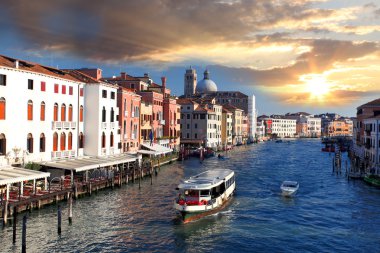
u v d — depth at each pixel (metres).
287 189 43.62
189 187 33.75
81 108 49.84
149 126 73.31
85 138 50.72
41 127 41.28
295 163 81.44
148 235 29.00
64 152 45.31
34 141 40.22
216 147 114.69
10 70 36.94
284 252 26.25
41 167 38.81
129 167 54.09
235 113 147.62
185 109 112.06
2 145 36.44
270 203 40.25
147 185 48.34
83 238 27.61
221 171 43.62
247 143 163.38
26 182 36.03
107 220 32.09
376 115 68.69
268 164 78.56
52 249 25.38
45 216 31.78
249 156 99.19
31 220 30.45
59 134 44.69
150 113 74.00
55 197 35.34
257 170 67.88
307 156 101.44
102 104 51.69
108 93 53.59
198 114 111.25
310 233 30.19
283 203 40.31
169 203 38.50
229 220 33.53
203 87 191.38
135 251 25.84
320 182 54.19
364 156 69.56
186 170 65.19
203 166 72.44
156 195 42.16
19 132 38.09
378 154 59.25
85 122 50.66
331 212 36.69
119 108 59.00
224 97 178.00
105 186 43.91
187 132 112.06
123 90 59.16
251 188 48.84
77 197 38.69
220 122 126.00
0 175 31.06
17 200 30.61
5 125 36.47
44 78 41.75
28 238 26.83
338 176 60.34
